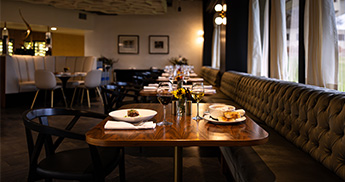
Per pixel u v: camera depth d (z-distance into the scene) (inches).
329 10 112.3
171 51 505.4
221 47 268.2
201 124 72.3
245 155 79.8
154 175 109.8
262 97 124.0
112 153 80.2
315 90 84.0
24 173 111.7
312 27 118.3
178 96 83.6
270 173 65.8
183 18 500.7
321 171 66.6
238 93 174.1
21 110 258.8
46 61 340.8
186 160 126.3
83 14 488.1
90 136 60.4
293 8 156.1
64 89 289.6
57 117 223.5
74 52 598.5
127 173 111.7
